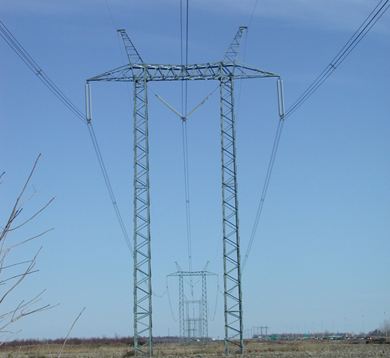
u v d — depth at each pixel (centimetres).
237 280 6228
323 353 6438
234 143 6481
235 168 6425
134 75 6544
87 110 6225
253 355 6103
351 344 9644
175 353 6881
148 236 6272
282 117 6325
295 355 6097
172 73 6588
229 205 6375
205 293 11425
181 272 11244
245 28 6606
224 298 6219
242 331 6156
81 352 8612
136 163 6412
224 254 6275
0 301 823
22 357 5341
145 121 6500
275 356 5959
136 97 6525
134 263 6216
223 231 6325
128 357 6041
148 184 6388
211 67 6600
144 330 6141
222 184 6400
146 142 6469
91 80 6456
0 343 841
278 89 6381
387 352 6462
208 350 7675
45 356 5312
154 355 6372
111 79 6506
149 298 6172
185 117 6750
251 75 6612
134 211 6303
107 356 7006
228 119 6550
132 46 6525
